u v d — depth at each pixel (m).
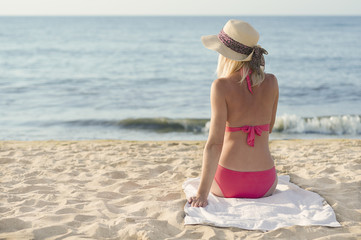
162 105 11.40
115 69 20.91
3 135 7.91
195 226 2.59
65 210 2.89
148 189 3.51
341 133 8.09
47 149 5.55
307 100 12.12
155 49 34.03
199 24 107.31
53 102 11.66
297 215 2.75
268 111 2.97
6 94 12.88
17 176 3.99
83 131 8.34
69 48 34.72
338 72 19.33
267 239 2.39
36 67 21.42
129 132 8.27
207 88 14.76
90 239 2.37
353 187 3.46
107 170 4.26
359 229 2.57
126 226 2.57
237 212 2.78
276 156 5.00
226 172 2.97
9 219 2.61
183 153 5.29
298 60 25.47
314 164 4.45
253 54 2.84
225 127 2.90
